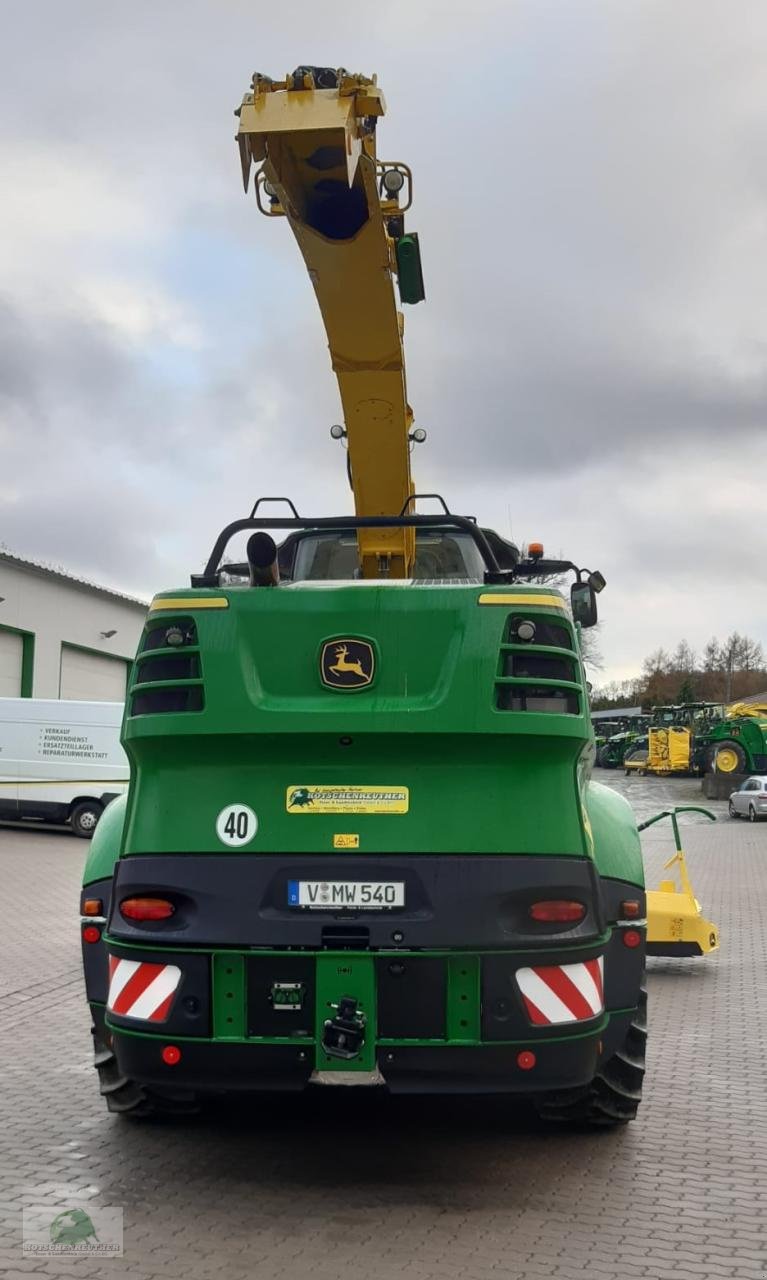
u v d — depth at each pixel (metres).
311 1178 4.81
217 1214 4.41
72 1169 4.90
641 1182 4.80
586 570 6.22
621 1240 4.20
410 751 4.35
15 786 24.06
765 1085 6.38
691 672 111.50
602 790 5.36
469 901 4.23
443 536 6.84
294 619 4.45
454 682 4.33
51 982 9.17
